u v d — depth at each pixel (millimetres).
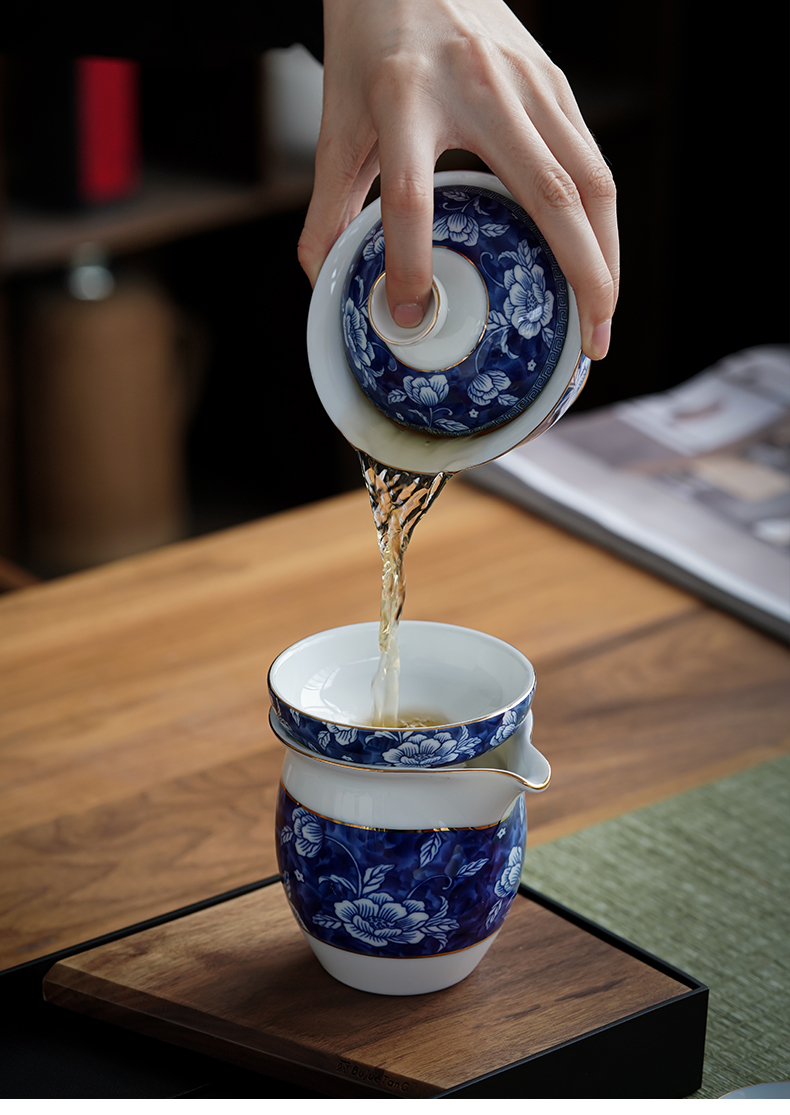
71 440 2240
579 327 843
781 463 1265
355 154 888
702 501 1218
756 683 1080
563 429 1338
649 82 2336
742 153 2312
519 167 839
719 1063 862
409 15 865
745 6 2232
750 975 899
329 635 882
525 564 1181
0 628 1128
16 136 2115
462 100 850
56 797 997
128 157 2154
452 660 885
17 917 926
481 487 1275
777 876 951
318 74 2367
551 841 971
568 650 1103
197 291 2596
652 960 874
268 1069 845
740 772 1016
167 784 1007
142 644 1111
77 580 1177
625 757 1024
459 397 849
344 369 874
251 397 2633
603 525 1191
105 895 938
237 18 1083
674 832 976
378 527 877
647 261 2432
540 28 2369
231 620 1131
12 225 2080
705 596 1146
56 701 1064
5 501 2322
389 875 838
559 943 886
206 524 2525
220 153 2264
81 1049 864
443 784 834
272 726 859
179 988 864
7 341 2229
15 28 1147
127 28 1121
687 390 1409
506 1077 822
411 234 828
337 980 870
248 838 973
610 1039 839
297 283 2475
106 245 2105
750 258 2357
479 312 839
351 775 836
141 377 2254
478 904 847
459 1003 857
